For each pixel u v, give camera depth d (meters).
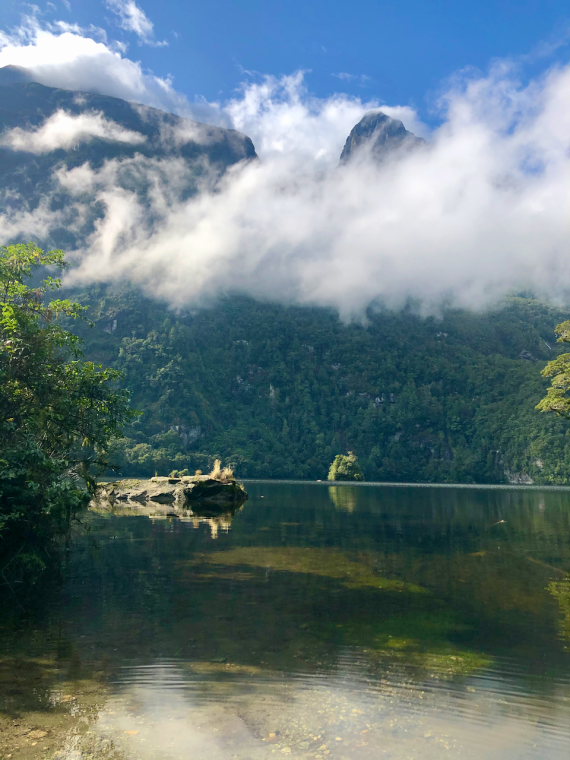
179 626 12.89
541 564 22.19
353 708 8.72
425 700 9.07
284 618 13.70
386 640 12.09
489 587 17.66
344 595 16.25
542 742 7.75
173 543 26.44
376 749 7.42
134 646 11.41
